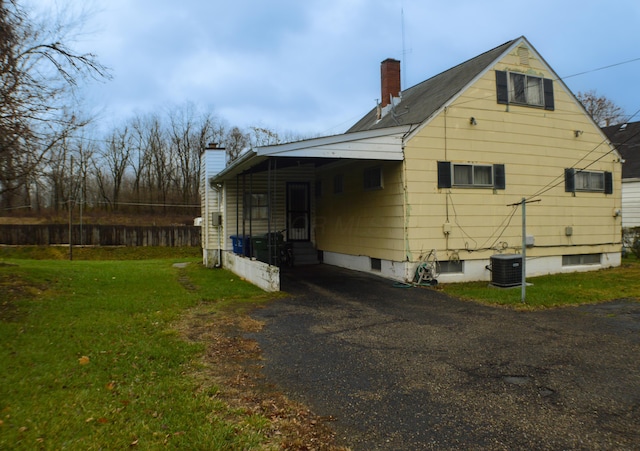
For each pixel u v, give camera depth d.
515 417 3.68
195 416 3.64
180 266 17.42
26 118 9.02
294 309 8.03
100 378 4.46
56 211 39.12
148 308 7.92
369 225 12.30
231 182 15.20
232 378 4.61
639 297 8.93
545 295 8.96
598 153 13.34
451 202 11.08
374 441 3.31
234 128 49.25
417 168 10.73
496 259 10.26
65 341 5.65
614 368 4.84
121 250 32.12
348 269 13.49
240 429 3.44
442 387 4.34
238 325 6.83
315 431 3.46
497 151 11.66
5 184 8.99
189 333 6.34
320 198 15.59
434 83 14.38
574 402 3.97
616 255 13.84
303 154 9.55
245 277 12.05
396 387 4.36
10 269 10.50
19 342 5.54
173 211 44.97
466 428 3.50
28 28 8.79
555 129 12.54
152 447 3.13
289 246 14.66
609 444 3.23
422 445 3.24
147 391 4.16
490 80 11.62
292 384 4.45
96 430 3.37
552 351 5.45
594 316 7.34
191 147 47.72
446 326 6.73
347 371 4.82
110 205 44.16
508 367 4.88
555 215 12.54
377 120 16.30
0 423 3.43
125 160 46.44
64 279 10.61
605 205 13.51
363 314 7.59
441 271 11.09
